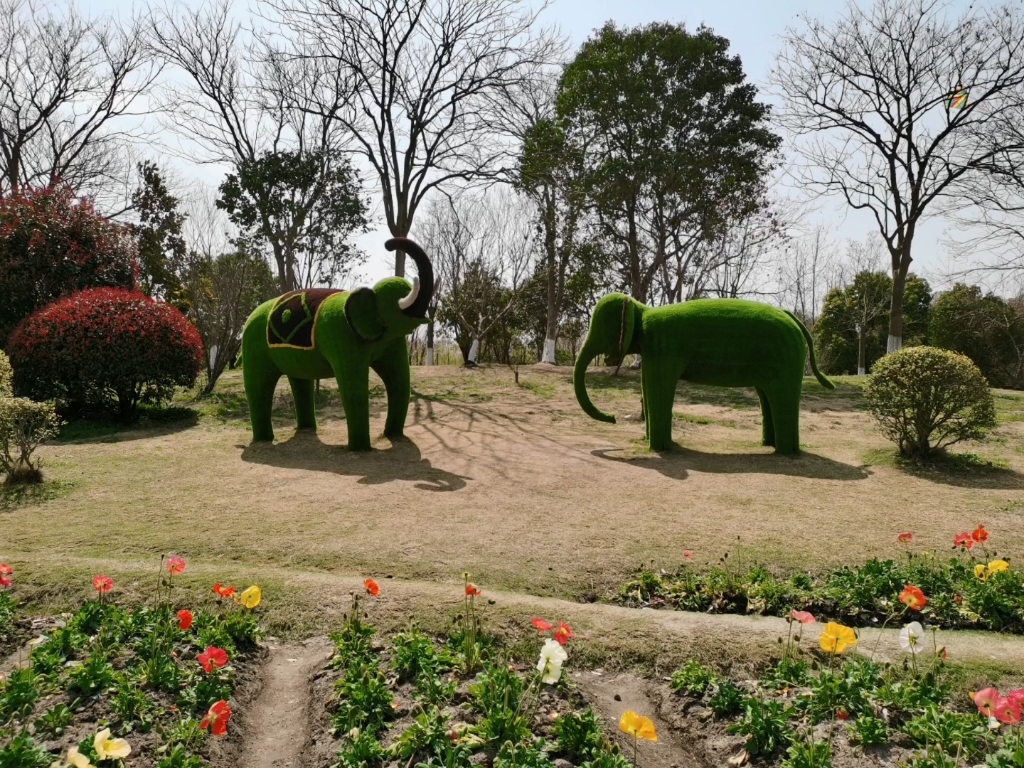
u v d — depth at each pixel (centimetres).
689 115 1972
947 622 434
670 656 370
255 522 592
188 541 543
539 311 2723
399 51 1666
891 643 387
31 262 1402
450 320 2627
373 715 316
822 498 688
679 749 317
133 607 409
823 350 3030
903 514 637
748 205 2036
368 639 376
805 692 334
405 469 798
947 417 840
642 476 769
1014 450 959
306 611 411
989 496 706
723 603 462
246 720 329
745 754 301
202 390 1452
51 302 1339
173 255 1988
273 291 2178
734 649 372
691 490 711
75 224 1470
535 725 313
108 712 313
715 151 1948
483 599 422
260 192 1752
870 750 294
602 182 1927
